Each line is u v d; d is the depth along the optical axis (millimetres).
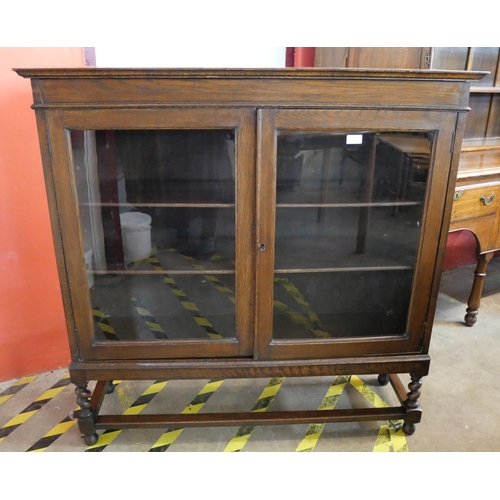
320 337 1380
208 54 1778
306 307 1398
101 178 1245
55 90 1101
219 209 1262
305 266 1328
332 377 1810
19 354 1760
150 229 1303
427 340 1397
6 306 1682
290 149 1209
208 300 1366
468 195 1811
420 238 1293
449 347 1999
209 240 1297
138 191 1263
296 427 1545
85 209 1247
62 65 1521
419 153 1241
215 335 1367
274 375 1383
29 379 1782
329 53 1979
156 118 1133
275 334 1381
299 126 1157
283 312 1383
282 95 1131
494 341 2049
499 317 2266
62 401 1664
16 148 1526
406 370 1415
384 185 1282
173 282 1359
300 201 1268
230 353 1366
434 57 1910
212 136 1194
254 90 1121
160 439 1492
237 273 1285
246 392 1718
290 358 1377
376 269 1341
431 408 1623
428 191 1244
